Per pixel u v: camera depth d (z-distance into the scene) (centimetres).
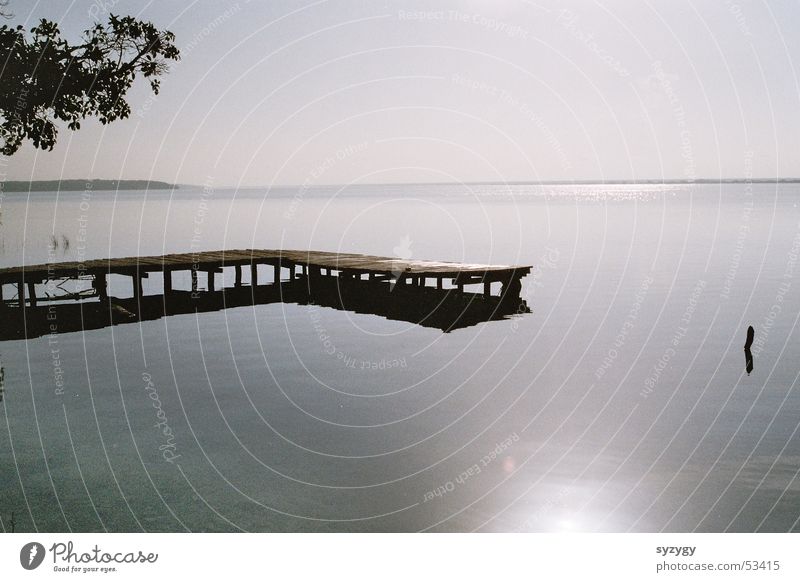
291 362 1527
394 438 1057
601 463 954
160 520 789
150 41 1712
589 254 3700
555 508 822
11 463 955
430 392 1302
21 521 786
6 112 1622
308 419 1146
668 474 912
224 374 1431
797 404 1197
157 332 1842
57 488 877
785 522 783
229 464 956
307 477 912
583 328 1864
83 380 1383
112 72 1698
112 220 7481
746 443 1017
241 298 2403
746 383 1331
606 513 809
